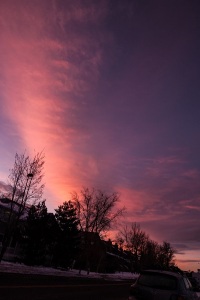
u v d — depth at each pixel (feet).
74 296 46.70
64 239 133.69
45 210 126.31
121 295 56.80
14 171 107.04
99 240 143.23
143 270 30.96
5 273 65.62
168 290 28.04
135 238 241.35
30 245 119.96
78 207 138.21
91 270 170.19
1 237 122.83
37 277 69.41
